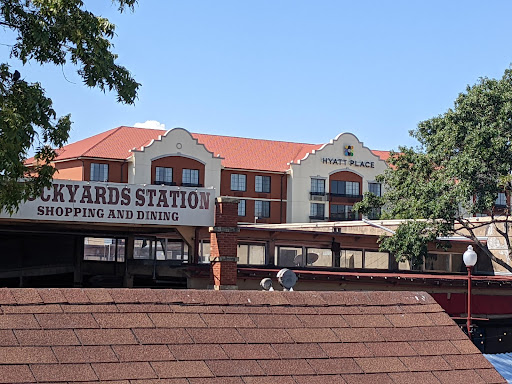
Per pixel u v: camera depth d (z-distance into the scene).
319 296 8.05
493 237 39.34
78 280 36.69
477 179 37.06
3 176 17.23
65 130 18.55
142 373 6.19
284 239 35.50
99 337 6.50
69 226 30.12
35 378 5.82
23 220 27.02
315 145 86.62
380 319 7.90
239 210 78.50
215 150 80.75
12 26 17.83
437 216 36.44
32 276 38.62
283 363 6.80
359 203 47.12
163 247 35.72
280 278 11.60
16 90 17.73
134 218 28.06
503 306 35.28
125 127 78.50
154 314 7.01
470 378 7.20
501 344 34.81
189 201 28.73
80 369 6.06
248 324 7.24
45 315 6.60
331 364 6.95
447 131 38.47
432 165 40.53
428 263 40.00
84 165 71.00
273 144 85.44
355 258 38.47
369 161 83.38
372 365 7.07
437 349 7.58
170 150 73.31
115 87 18.53
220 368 6.50
